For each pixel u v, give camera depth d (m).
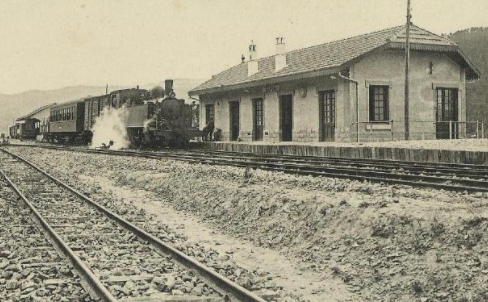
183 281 6.55
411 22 29.19
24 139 73.94
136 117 33.34
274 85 32.81
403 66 28.83
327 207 9.50
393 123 28.34
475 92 56.12
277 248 9.18
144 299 5.85
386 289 6.94
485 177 12.82
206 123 41.78
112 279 6.59
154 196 15.30
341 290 7.07
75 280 6.57
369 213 8.60
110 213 10.93
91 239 8.91
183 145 33.06
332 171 15.52
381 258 7.61
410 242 7.60
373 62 27.89
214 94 40.12
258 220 10.58
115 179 19.25
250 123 35.53
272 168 16.62
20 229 9.69
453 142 23.14
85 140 42.66
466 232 7.24
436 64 29.92
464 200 9.68
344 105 27.48
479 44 66.06
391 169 15.95
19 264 7.27
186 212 12.80
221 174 16.03
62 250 8.03
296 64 32.47
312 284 7.30
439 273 6.77
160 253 7.96
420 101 29.38
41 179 18.30
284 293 6.64
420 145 21.38
